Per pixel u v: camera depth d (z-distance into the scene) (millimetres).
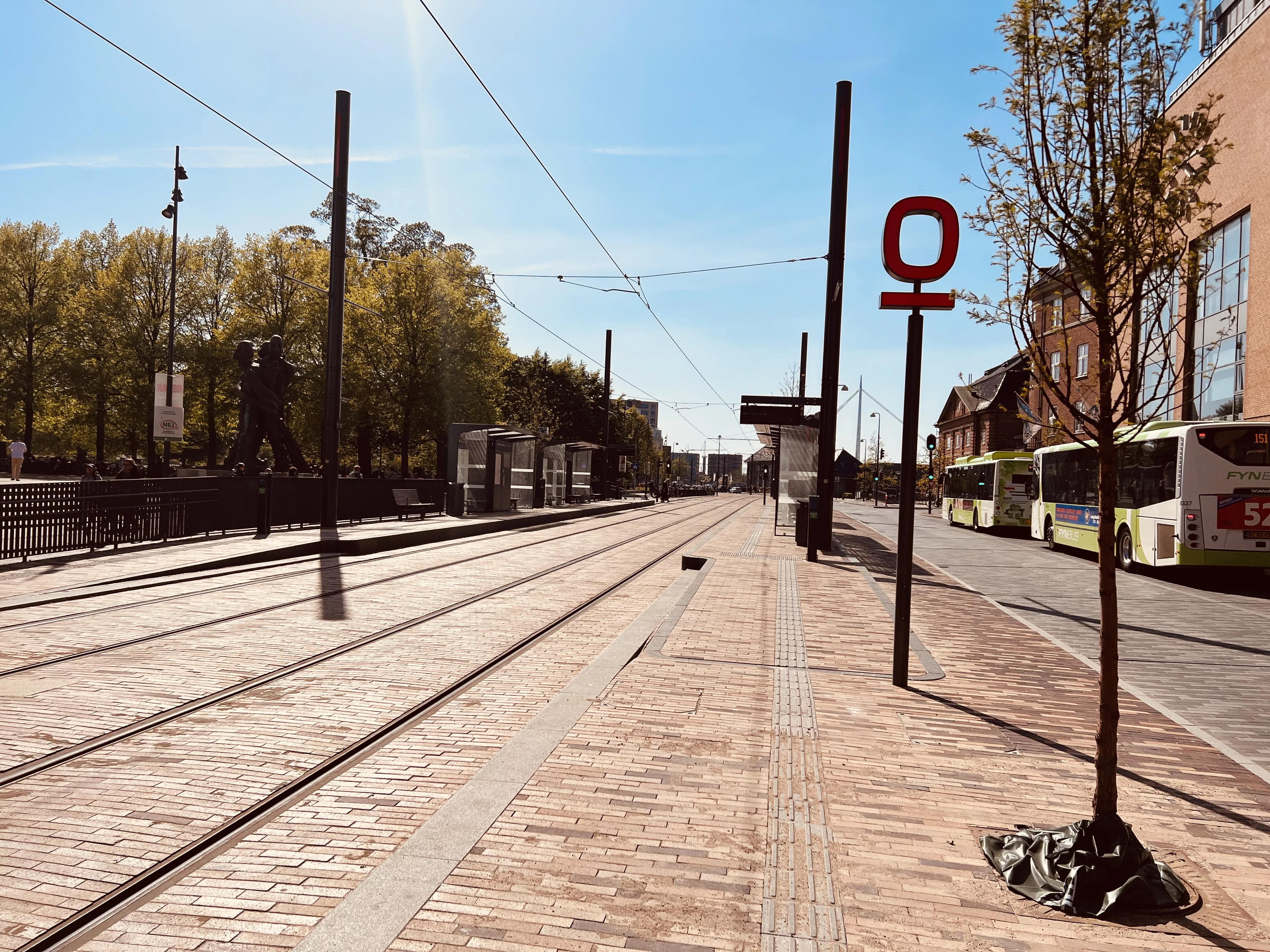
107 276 42062
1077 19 4172
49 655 7598
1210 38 27359
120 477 27828
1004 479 32594
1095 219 4105
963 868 3922
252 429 25703
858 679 7520
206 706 6250
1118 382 4809
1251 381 22766
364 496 23547
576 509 37625
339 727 5809
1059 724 6430
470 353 43781
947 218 7250
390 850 3961
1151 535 17797
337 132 19109
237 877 3676
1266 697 7609
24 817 4242
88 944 3146
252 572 13633
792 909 3498
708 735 5730
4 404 42812
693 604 11391
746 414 24172
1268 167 22172
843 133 18500
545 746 5355
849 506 72562
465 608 10914
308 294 42625
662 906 3482
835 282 18703
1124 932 3420
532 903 3465
